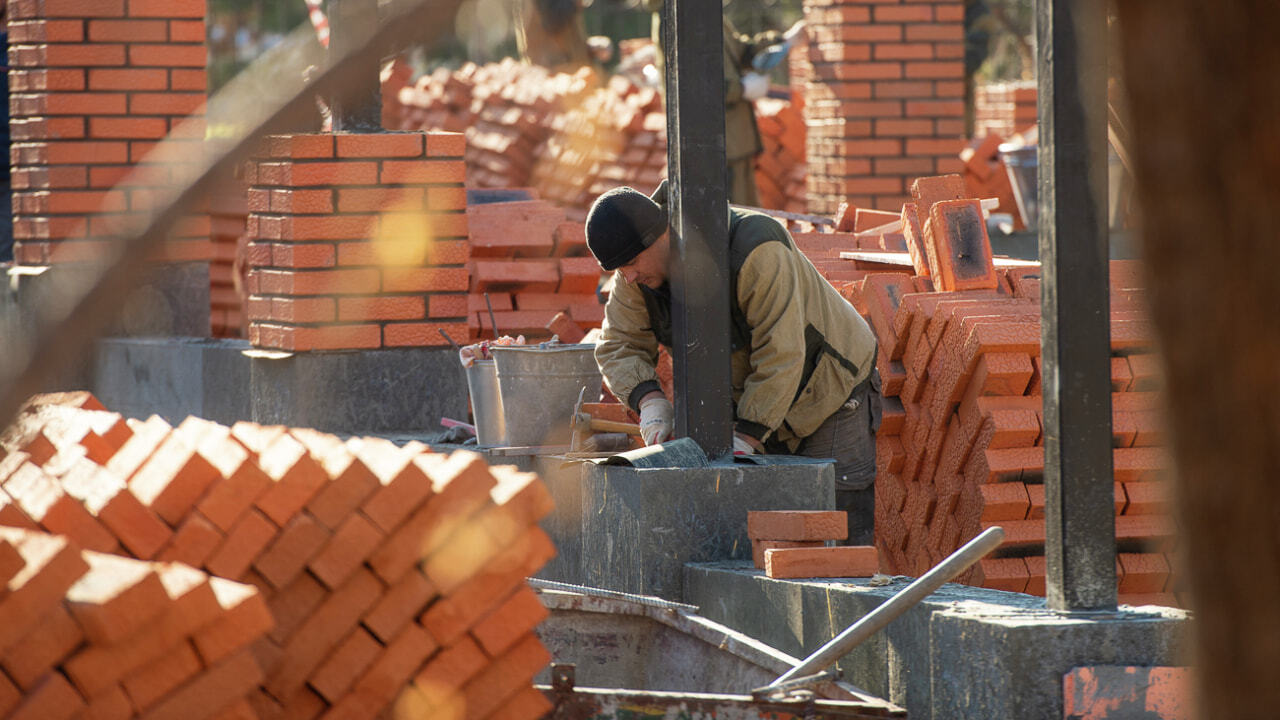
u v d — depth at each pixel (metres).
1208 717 4.06
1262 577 3.92
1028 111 67.44
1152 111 3.90
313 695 10.76
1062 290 13.00
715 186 18.30
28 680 8.71
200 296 32.84
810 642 15.77
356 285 25.23
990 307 20.23
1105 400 13.16
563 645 15.99
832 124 47.00
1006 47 77.94
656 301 19.59
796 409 20.22
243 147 3.02
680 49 18.05
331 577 10.55
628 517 18.14
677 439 18.58
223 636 9.24
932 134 46.31
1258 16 3.76
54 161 32.34
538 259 30.59
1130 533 19.25
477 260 30.08
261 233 25.97
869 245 29.73
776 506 18.28
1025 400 19.64
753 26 59.03
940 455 20.56
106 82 32.44
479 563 10.81
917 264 24.08
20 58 33.22
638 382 19.75
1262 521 3.88
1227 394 3.88
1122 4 3.95
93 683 8.84
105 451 11.97
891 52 46.00
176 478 10.41
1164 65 3.86
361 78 3.01
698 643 15.12
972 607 13.63
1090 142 12.93
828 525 17.00
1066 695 12.52
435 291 25.66
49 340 2.92
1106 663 12.64
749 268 18.52
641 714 11.81
